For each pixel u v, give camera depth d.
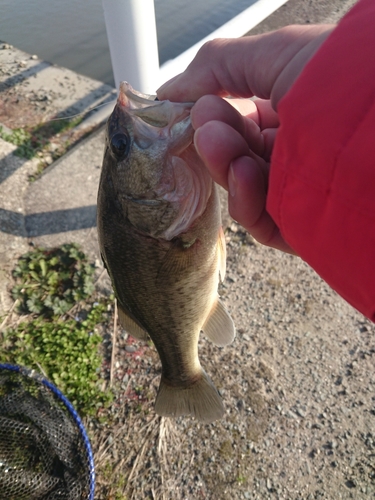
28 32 0.78
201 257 0.22
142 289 0.23
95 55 0.72
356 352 0.39
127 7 0.35
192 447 0.34
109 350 0.40
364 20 0.10
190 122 0.20
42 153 0.56
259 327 0.41
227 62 0.18
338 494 0.32
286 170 0.11
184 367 0.27
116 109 0.21
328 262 0.11
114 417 0.36
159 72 0.40
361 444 0.34
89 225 0.48
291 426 0.35
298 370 0.39
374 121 0.09
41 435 0.29
